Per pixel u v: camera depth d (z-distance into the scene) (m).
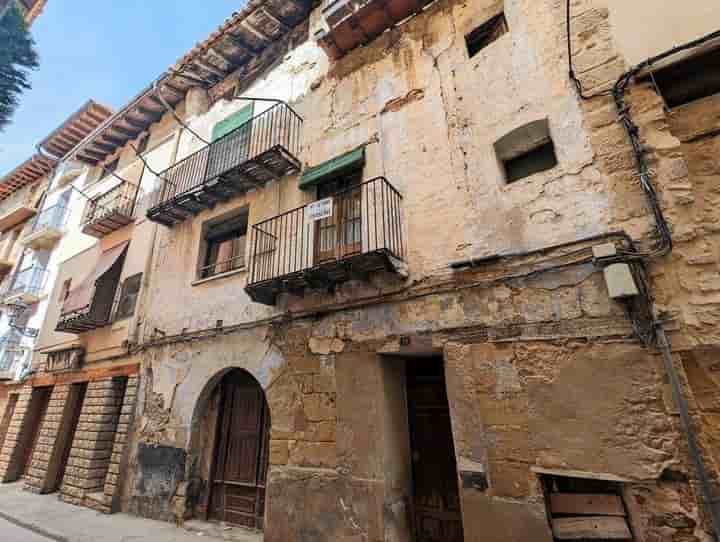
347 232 6.06
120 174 12.41
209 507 6.56
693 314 3.26
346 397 5.17
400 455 4.96
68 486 8.23
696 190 3.62
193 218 8.77
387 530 4.37
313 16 8.69
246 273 7.09
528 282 4.16
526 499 3.59
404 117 6.10
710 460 2.96
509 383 3.98
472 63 5.58
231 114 9.41
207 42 9.29
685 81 3.94
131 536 5.78
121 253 10.27
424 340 4.71
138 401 7.93
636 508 3.21
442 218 5.11
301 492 5.11
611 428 3.35
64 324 9.72
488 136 5.04
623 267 3.52
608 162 3.99
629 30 4.25
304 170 7.08
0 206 19.70
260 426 6.58
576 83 4.39
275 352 6.12
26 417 11.02
